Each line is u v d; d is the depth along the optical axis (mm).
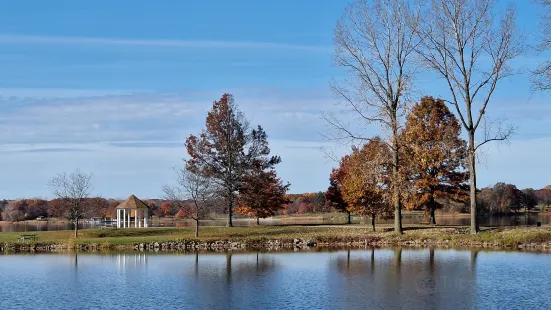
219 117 60156
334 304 23219
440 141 54875
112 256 40750
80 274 31922
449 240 44188
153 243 46469
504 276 28609
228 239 47406
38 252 44500
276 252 42000
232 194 60156
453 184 55906
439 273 30031
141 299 24781
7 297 25500
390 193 49031
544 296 23906
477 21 42562
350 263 34781
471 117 44031
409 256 37406
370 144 50750
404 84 45438
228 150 59844
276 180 62500
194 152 59719
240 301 24078
